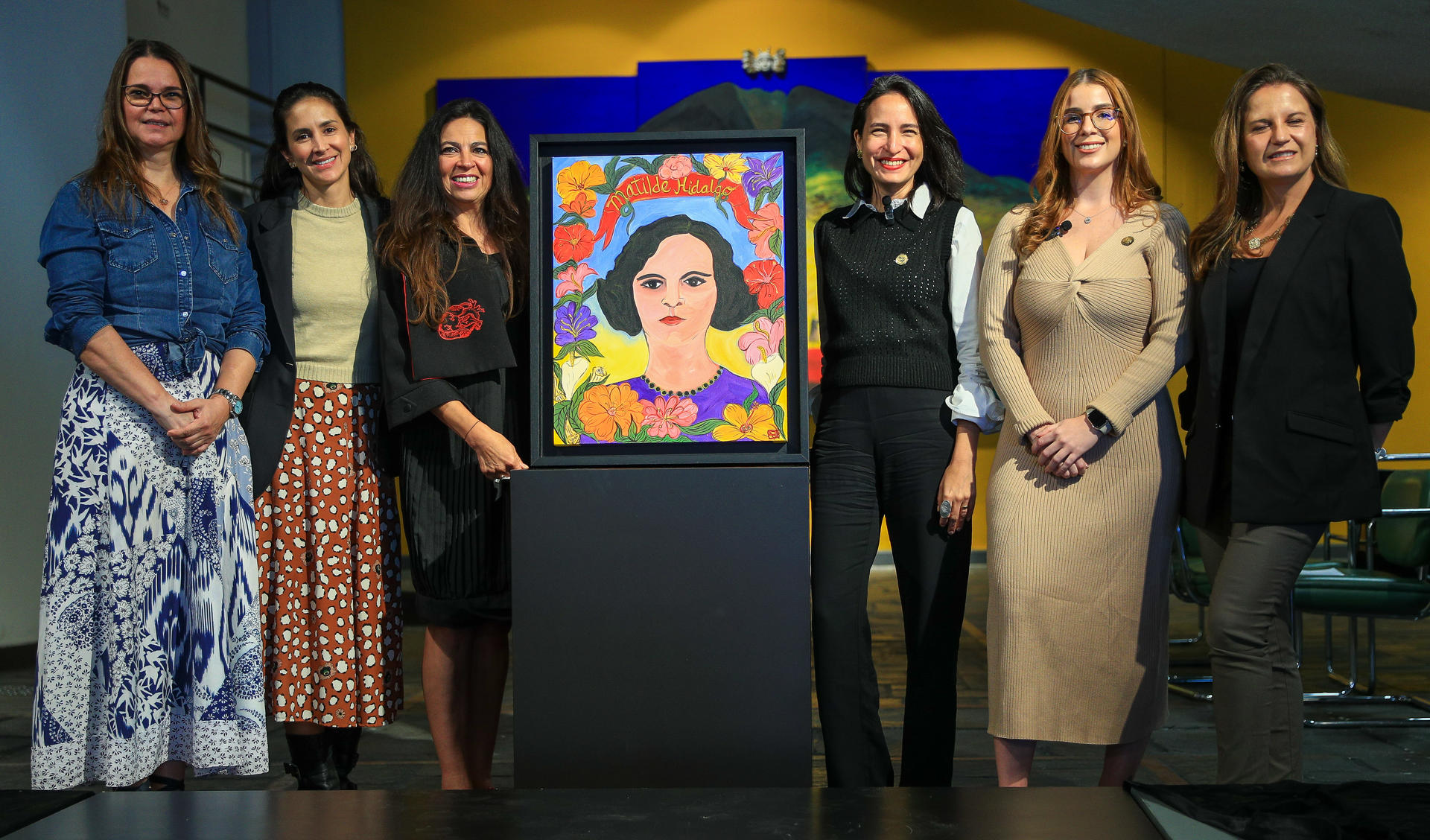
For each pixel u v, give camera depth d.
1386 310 1.93
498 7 8.29
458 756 2.26
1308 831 1.38
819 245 2.28
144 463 2.09
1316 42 4.30
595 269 1.90
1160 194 2.16
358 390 2.32
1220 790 1.58
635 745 1.80
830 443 2.18
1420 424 7.79
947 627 2.11
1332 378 1.96
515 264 2.26
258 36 8.09
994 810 1.50
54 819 1.48
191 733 2.13
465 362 2.12
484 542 2.19
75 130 4.71
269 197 2.42
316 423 2.29
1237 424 2.00
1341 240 1.96
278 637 2.26
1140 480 2.05
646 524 1.80
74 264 2.08
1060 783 2.73
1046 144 2.16
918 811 1.49
